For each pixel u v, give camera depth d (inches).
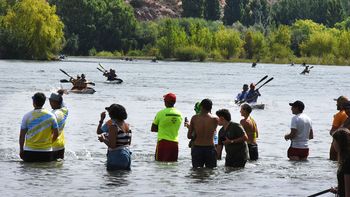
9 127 2290.8
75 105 3324.3
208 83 5905.5
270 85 5954.7
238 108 3319.4
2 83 5036.9
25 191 1250.0
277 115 3093.0
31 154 1547.7
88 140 2014.0
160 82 5871.1
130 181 1365.7
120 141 1469.0
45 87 4682.6
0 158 1619.1
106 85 5211.6
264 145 2018.9
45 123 1547.7
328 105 3799.2
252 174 1475.1
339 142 933.8
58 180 1359.5
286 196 1259.8
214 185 1347.2
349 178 924.6
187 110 3166.8
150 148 1881.2
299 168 1569.9
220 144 1635.1
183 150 1861.5
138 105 3420.3
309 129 1711.4
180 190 1291.8
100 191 1264.8
